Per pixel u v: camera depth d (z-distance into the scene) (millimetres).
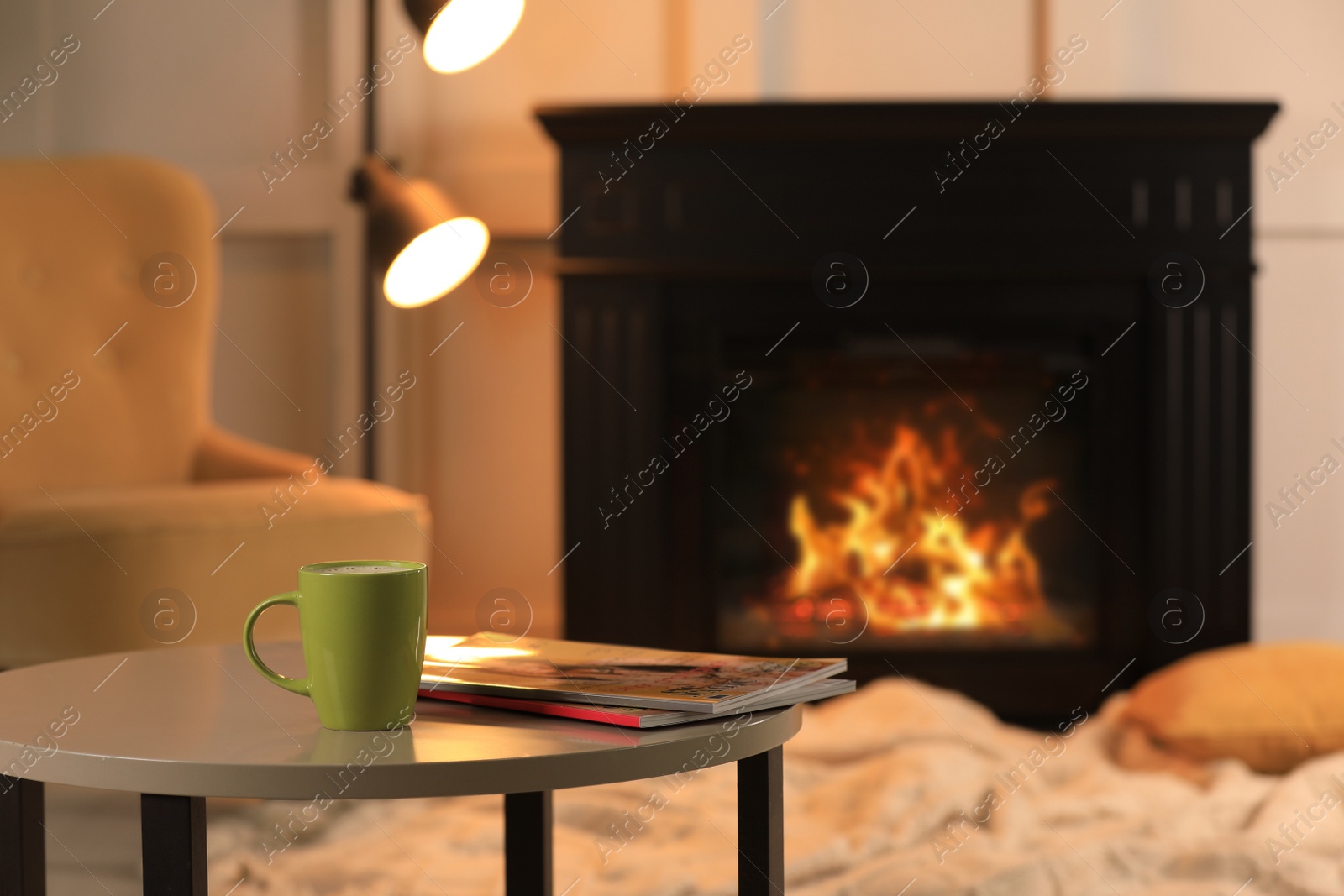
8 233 2082
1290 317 2521
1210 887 1176
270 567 1653
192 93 2584
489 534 2600
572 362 2156
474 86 2578
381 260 1958
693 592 2143
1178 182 2105
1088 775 1533
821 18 2508
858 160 2117
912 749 1592
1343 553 2529
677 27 2525
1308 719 1562
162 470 2086
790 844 1301
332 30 2566
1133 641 2129
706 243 2133
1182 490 2117
